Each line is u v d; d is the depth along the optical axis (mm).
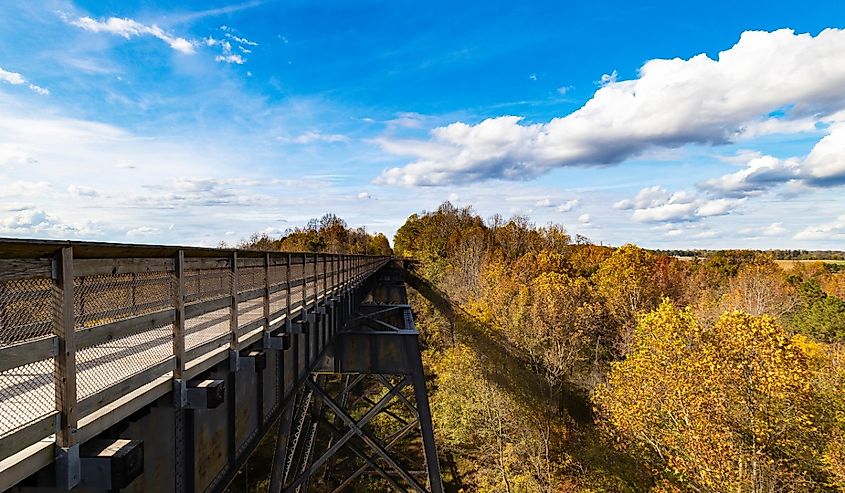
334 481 21703
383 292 44719
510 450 21828
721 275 70375
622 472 20172
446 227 96250
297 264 9922
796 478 15727
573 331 33781
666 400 17281
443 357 35656
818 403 16969
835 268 75250
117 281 3877
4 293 2701
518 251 75500
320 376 21953
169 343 5707
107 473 3396
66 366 3170
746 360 15406
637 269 50844
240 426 6820
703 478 15633
